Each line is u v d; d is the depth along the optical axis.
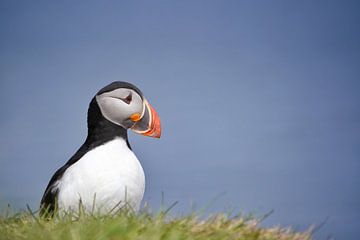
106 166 11.34
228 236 10.02
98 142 11.76
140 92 12.22
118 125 11.91
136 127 12.13
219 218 10.57
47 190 11.76
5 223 10.96
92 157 11.45
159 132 12.29
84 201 11.22
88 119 12.06
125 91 11.95
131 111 11.90
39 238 9.66
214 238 9.85
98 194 11.22
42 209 11.70
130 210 11.38
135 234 9.70
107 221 10.24
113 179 11.27
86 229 9.88
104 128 11.81
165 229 9.89
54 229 10.15
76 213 11.14
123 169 11.41
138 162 11.84
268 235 10.41
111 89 11.90
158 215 10.44
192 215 10.50
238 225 10.45
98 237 9.56
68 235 9.67
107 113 11.81
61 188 11.40
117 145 11.72
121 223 9.95
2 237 9.80
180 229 9.99
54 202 11.50
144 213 10.48
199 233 9.99
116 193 11.27
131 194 11.49
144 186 11.90
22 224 10.78
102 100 11.85
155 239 9.48
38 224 10.36
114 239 9.56
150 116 12.19
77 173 11.32
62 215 11.03
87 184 11.20
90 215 10.77
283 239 10.47
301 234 10.67
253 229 10.56
